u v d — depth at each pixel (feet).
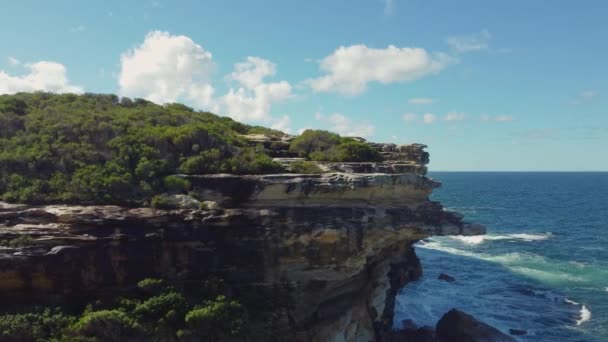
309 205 121.60
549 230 385.29
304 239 118.11
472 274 241.76
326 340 127.34
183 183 119.14
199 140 131.54
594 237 349.41
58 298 99.60
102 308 100.89
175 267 109.81
